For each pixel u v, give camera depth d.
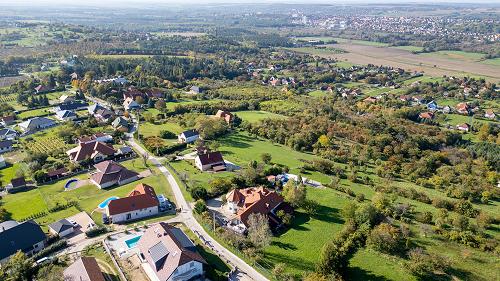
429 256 100.00
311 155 190.38
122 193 137.75
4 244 101.19
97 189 142.38
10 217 122.38
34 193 140.38
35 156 167.12
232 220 117.88
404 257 102.25
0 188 146.12
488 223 120.62
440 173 172.62
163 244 96.75
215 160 164.62
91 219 118.94
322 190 146.00
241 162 173.75
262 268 96.38
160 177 152.50
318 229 116.62
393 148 198.75
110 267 95.94
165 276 89.38
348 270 96.62
